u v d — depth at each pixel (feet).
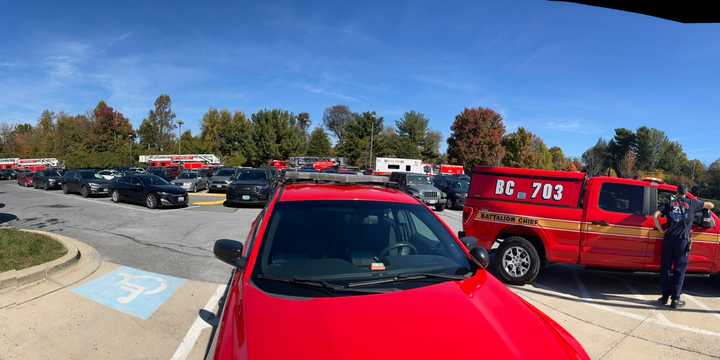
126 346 13.24
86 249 25.05
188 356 12.65
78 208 51.29
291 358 5.93
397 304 7.45
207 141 261.85
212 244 29.32
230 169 83.61
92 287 18.76
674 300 18.65
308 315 6.99
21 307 16.03
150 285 19.36
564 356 6.61
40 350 12.82
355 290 8.02
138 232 34.09
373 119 229.25
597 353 13.91
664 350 14.21
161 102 308.19
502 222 22.74
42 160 202.69
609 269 21.36
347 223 10.19
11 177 188.65
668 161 220.84
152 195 52.65
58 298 17.13
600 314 17.72
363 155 228.43
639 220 20.51
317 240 9.55
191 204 59.11
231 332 6.92
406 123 250.57
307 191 11.74
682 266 18.51
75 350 12.89
